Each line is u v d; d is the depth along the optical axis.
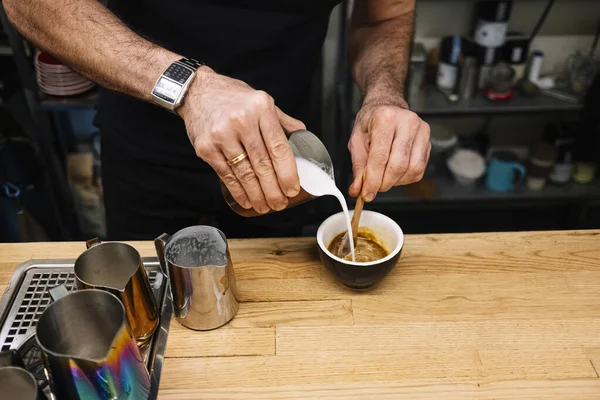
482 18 2.23
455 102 2.27
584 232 1.10
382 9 1.32
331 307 0.93
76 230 2.31
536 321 0.90
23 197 2.03
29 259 1.02
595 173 2.45
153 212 1.46
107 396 0.67
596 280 0.98
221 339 0.87
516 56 2.31
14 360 0.71
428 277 0.99
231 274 0.88
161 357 0.84
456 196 2.39
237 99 0.80
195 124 0.84
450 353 0.84
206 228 0.91
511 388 0.79
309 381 0.80
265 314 0.91
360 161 1.00
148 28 1.18
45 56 1.97
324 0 1.20
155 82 0.88
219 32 1.17
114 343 0.66
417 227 2.57
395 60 1.27
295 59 1.26
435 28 2.43
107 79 0.95
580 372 0.82
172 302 0.90
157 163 1.35
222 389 0.79
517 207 2.66
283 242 1.08
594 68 2.36
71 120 2.41
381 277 0.92
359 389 0.79
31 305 0.91
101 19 0.98
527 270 1.00
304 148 0.88
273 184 0.81
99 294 0.71
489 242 1.07
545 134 2.47
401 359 0.84
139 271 0.83
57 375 0.66
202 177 1.37
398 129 0.94
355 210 0.97
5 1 1.02
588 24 2.41
